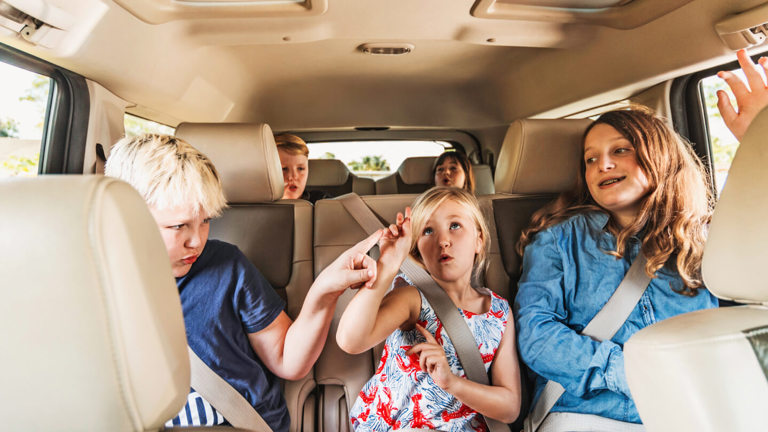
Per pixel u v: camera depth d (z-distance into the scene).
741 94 1.18
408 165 3.58
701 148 1.85
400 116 3.28
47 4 1.27
